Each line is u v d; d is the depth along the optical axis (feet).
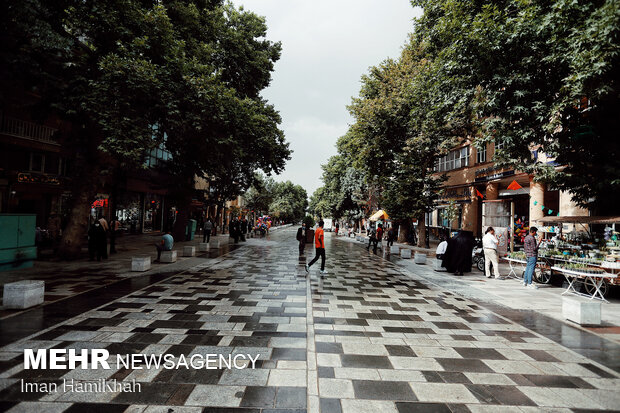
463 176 77.71
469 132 61.77
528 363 13.65
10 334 15.02
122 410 9.40
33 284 19.66
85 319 17.46
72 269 33.19
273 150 65.31
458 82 31.04
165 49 36.76
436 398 10.63
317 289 27.37
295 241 89.15
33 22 32.50
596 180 25.77
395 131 69.92
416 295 26.43
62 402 9.72
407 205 71.61
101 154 39.88
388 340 15.90
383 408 9.93
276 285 28.35
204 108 37.83
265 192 163.02
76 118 36.73
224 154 47.73
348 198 137.28
